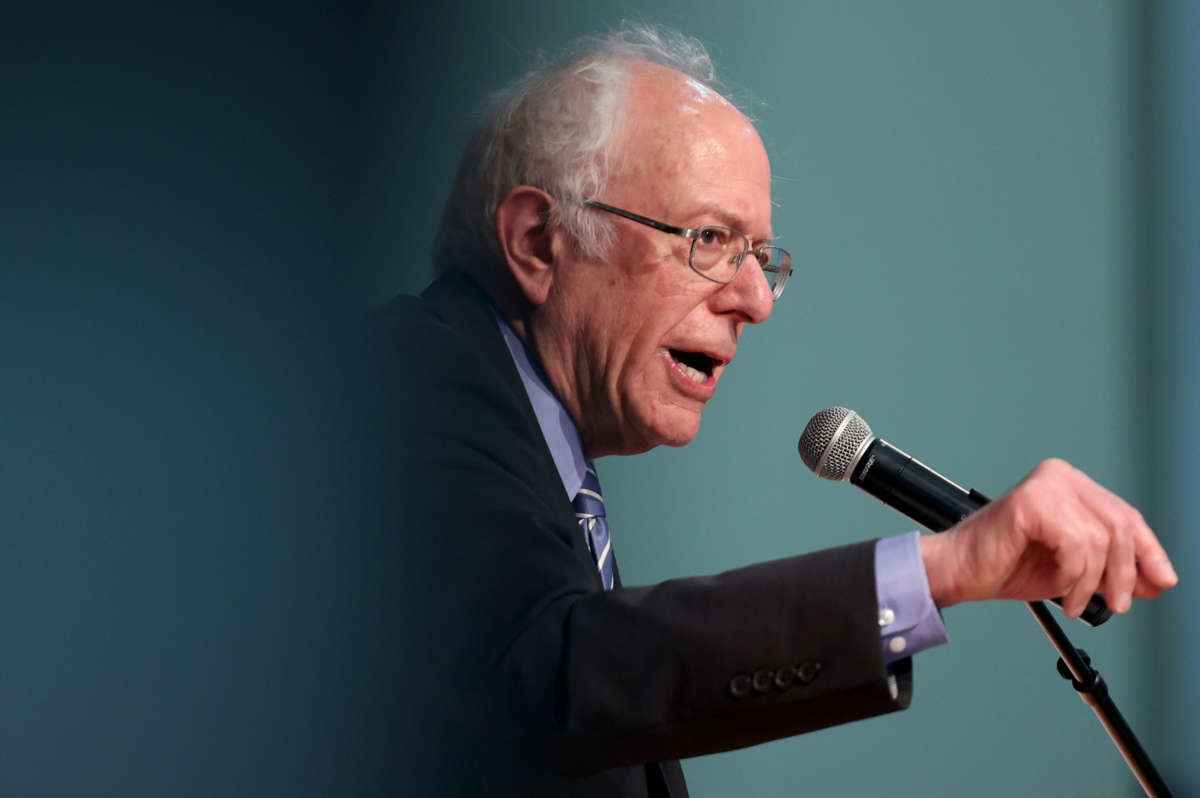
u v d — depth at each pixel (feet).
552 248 17.98
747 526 36.09
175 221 20.92
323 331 16.61
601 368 18.08
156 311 20.10
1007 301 38.96
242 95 22.45
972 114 39.06
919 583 11.29
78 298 19.27
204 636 16.28
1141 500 39.60
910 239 38.22
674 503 35.68
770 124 36.91
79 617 17.19
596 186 17.74
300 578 15.60
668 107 17.92
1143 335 39.75
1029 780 38.40
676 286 17.65
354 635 14.40
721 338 18.04
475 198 18.83
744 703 11.30
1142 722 39.42
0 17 19.13
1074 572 11.06
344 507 15.03
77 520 17.60
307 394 16.06
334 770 15.51
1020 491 11.32
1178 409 39.52
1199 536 39.47
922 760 37.83
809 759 36.99
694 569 35.60
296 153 23.58
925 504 15.72
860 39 37.99
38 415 18.17
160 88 21.01
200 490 17.04
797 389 36.94
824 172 37.47
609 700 11.50
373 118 26.58
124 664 16.96
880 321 37.81
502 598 12.70
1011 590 11.75
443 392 14.89
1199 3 39.86
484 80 29.37
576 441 18.54
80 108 19.86
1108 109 40.01
